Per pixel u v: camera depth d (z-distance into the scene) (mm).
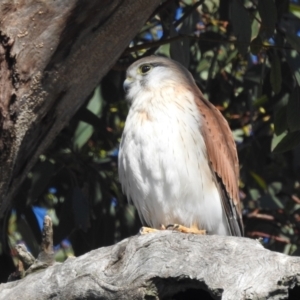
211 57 14141
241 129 14828
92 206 13086
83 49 9430
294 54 11906
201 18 14188
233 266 7188
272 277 6820
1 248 12578
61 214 12523
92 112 12695
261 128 13852
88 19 9266
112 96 13336
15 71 9188
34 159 10156
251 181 14023
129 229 13359
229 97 14375
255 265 7074
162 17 13000
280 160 14500
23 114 9375
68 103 9852
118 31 9602
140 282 7625
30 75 9234
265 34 11836
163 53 13938
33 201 12430
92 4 9188
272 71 11508
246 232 14227
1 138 9422
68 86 9609
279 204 13875
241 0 12203
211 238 7641
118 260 7996
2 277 12453
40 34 9164
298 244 13766
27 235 12742
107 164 13922
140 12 9641
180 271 7465
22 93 9266
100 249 8234
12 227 14195
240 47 11344
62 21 9164
